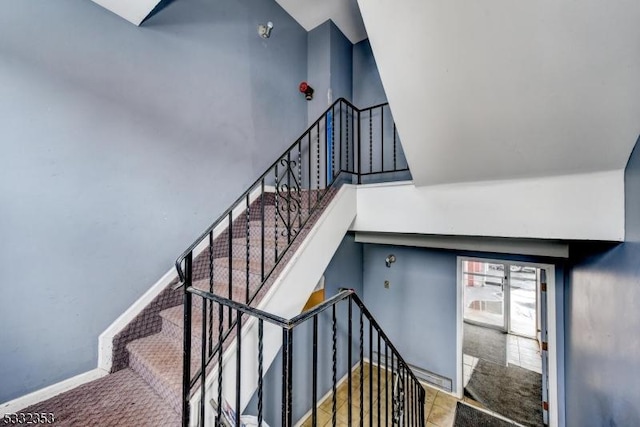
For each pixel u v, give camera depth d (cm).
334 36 329
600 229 134
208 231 130
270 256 188
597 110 115
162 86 192
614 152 124
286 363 76
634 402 107
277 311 151
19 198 136
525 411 301
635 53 97
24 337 136
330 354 326
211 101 224
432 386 346
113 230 167
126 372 155
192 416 117
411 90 147
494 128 142
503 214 165
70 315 150
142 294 178
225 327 147
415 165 181
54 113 146
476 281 662
